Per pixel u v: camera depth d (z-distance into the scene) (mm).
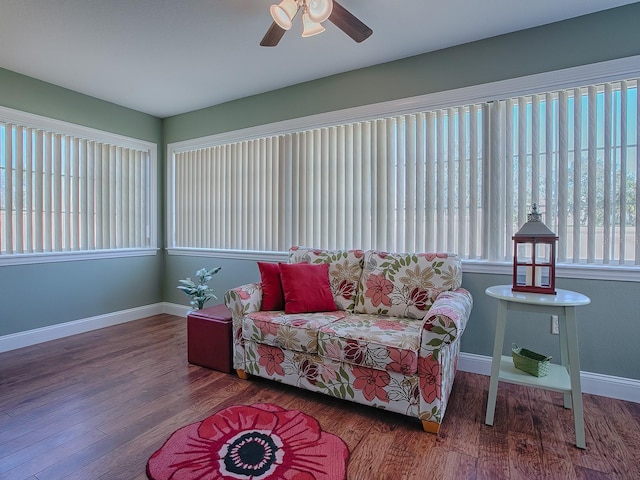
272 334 2229
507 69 2428
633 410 2025
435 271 2410
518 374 1903
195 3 2094
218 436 1746
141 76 3104
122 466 1524
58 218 3357
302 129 3252
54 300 3320
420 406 1792
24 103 3068
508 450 1651
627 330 2158
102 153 3721
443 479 1460
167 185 4281
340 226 3094
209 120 3883
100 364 2682
